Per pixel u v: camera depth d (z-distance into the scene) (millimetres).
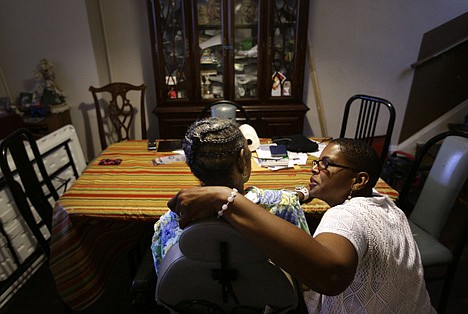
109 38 2904
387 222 722
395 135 3346
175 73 2689
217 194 593
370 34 2975
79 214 1209
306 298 907
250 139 1685
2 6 2541
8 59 2709
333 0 2844
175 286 731
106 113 2982
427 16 2914
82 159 2166
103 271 1412
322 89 3168
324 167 798
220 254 649
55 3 2543
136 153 1761
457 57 3057
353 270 564
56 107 2672
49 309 1595
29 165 1379
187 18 2486
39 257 1884
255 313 790
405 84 3160
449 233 2176
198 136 684
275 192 838
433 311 838
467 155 1241
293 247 532
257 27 2566
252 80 2738
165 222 848
